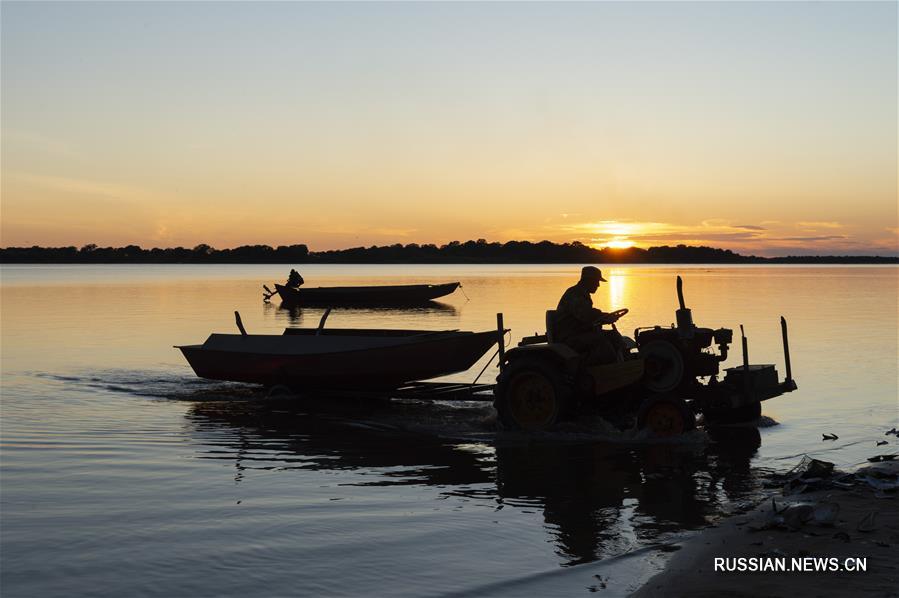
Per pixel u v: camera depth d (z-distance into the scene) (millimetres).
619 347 10375
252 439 9914
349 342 13227
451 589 5090
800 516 6168
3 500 7117
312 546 5922
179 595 5027
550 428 9961
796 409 11641
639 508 6848
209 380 14914
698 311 32875
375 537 6125
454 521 6523
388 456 8977
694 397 9984
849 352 18359
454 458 8844
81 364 17125
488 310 37438
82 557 5691
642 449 9203
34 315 32406
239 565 5535
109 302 42719
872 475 7551
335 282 92000
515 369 10125
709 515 6609
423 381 14219
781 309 34281
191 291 58438
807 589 4789
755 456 8805
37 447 9352
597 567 5430
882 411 11438
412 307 42812
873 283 75188
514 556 5688
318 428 10609
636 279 98938
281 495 7324
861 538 5715
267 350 13758
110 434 10141
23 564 5555
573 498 7203
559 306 10148
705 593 4805
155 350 19812
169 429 10531
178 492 7422
